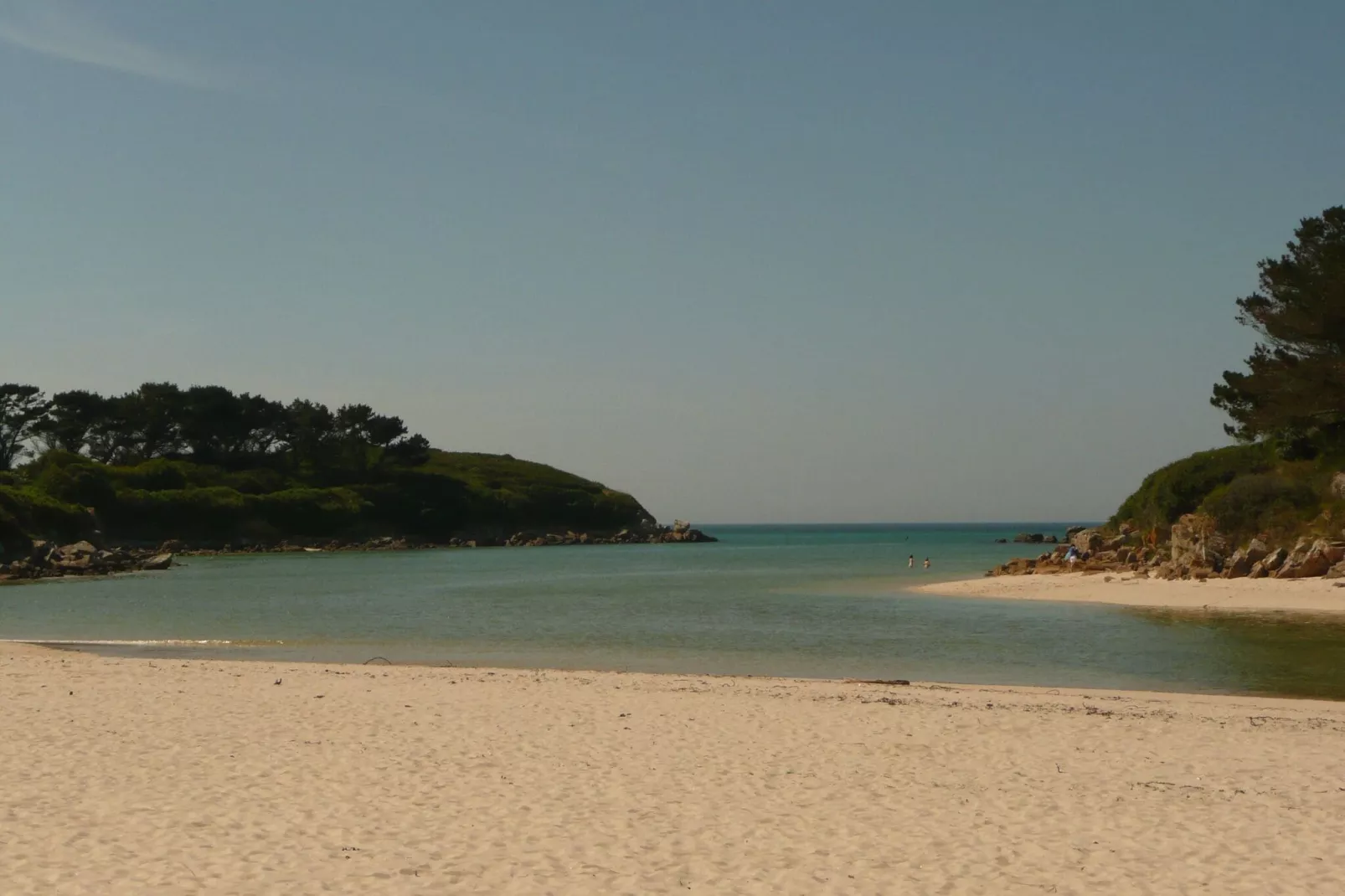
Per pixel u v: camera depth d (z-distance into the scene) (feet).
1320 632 121.60
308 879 31.12
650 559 409.90
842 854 34.45
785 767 47.06
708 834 36.50
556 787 42.78
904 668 98.17
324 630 139.13
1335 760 49.44
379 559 419.33
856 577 261.44
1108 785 44.11
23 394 532.32
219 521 479.00
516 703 64.08
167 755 47.24
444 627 142.31
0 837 34.27
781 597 192.95
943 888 31.40
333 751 49.01
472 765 46.55
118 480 473.67
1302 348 220.23
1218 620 135.85
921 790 43.14
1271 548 186.39
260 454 586.45
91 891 29.60
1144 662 100.48
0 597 203.10
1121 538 253.44
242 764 45.93
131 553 353.51
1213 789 43.65
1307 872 32.89
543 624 146.00
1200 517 204.64
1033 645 114.52
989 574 249.96
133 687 68.59
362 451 593.83
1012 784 44.32
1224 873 32.76
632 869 32.68
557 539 600.39
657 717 59.52
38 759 45.83
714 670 97.25
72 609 175.01
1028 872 32.83
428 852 33.88
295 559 406.62
